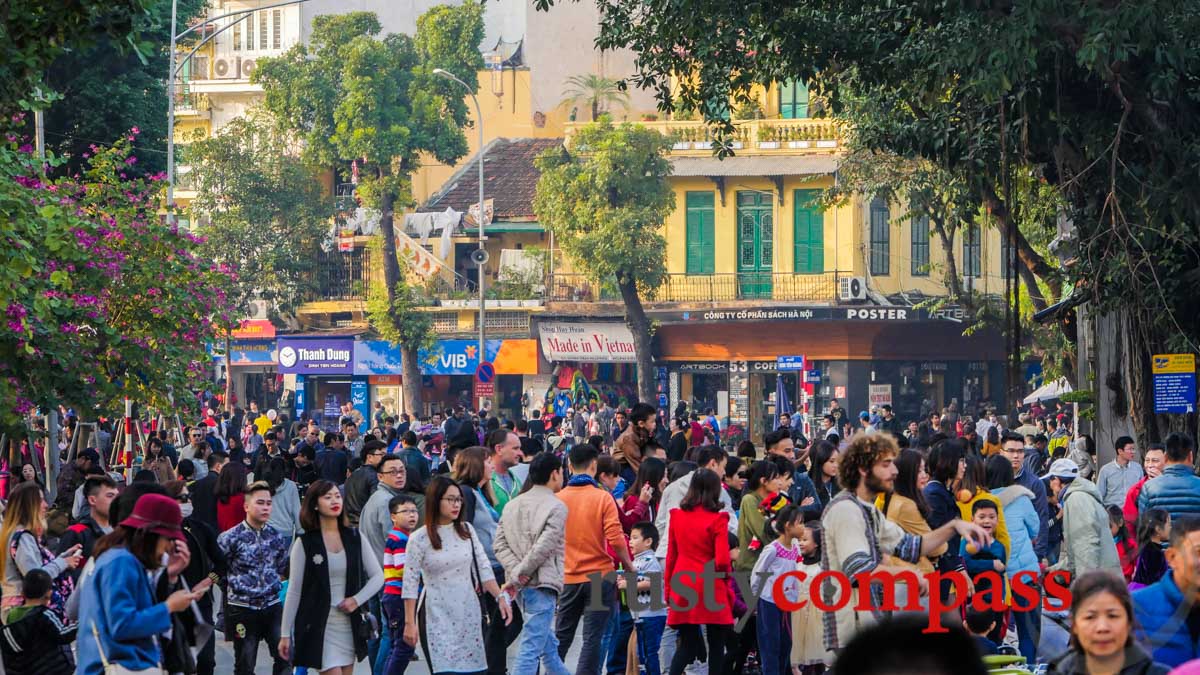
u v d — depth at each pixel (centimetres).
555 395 6562
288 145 7031
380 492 1692
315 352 6788
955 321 6172
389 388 6838
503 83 7819
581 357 6594
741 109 6481
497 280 6944
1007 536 1352
